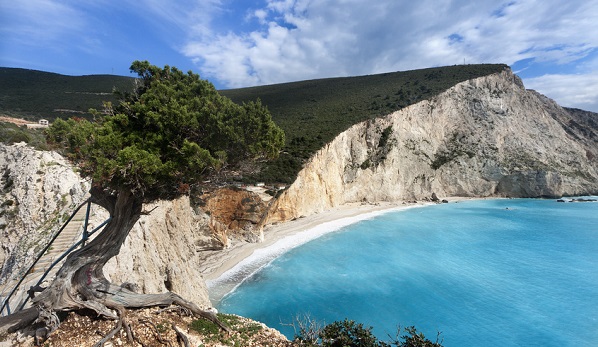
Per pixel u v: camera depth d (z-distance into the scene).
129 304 10.20
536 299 28.92
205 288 24.41
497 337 23.33
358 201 73.44
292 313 25.72
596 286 31.62
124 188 8.80
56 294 8.95
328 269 35.06
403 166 81.38
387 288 30.62
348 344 11.75
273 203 47.78
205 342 10.41
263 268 34.72
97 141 8.20
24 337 8.66
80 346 8.61
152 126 9.71
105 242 9.62
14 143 31.58
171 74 11.42
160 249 20.05
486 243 45.81
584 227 55.72
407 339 12.45
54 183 23.78
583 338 23.11
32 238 19.00
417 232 51.44
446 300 28.53
